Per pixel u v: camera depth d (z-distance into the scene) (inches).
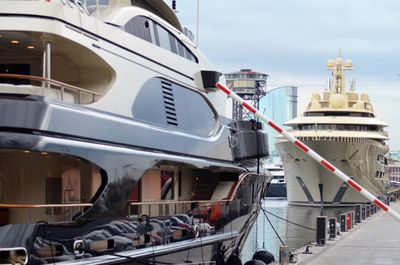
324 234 1085.1
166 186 645.9
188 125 640.4
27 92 434.0
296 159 2893.7
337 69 3225.9
